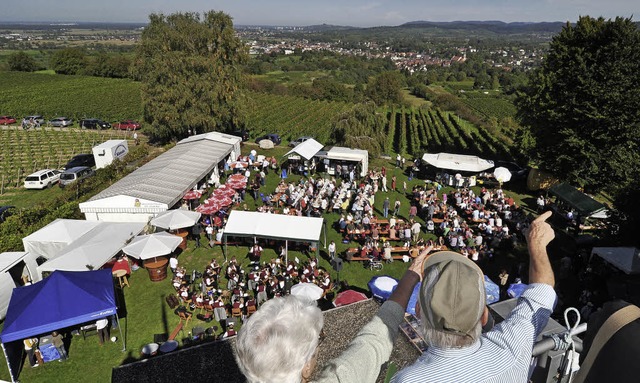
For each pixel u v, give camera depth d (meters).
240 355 1.84
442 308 1.81
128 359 19.36
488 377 1.79
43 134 58.69
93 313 18.72
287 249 26.41
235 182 36.09
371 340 1.98
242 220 26.72
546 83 38.56
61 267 22.59
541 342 2.46
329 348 14.52
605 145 36.59
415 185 41.25
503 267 26.83
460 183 39.50
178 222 27.86
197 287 24.09
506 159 50.84
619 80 35.50
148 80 50.41
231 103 51.25
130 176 35.31
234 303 21.41
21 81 103.44
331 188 36.12
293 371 1.73
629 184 28.08
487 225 29.97
